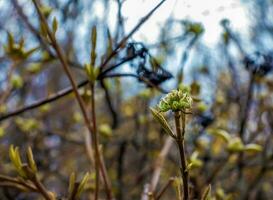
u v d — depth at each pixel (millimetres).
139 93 1142
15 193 1070
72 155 1535
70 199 451
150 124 1289
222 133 804
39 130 1374
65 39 1242
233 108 1334
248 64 1072
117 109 1286
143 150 1280
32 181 450
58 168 1515
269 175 1430
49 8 781
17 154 448
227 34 1254
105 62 605
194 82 704
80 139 1552
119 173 1192
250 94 1142
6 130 1345
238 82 1372
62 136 1375
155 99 1132
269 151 1328
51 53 811
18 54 701
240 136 1123
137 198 1165
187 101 340
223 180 1152
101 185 693
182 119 345
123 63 630
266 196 1547
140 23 606
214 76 1523
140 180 1200
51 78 1838
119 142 1281
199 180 892
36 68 1071
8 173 1135
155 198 565
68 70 571
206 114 884
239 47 1280
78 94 571
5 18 1302
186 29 878
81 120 1518
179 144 344
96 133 535
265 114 1325
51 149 1472
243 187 1238
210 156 1072
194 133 898
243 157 1157
